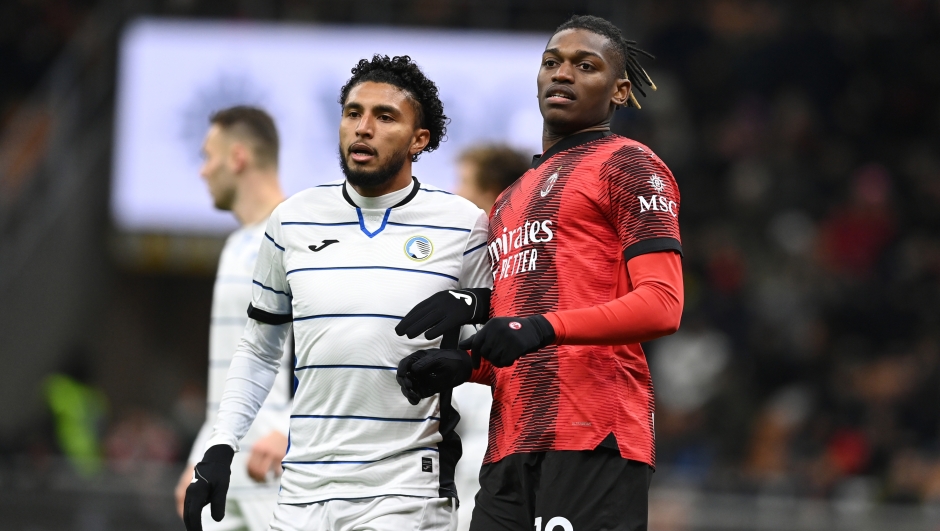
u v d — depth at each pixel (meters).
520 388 11.72
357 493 12.10
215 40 42.53
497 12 44.41
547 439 11.46
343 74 42.28
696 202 48.69
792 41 52.97
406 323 11.61
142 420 40.31
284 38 42.50
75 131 45.78
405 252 12.39
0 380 41.38
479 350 10.58
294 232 12.62
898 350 43.94
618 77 12.34
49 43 51.91
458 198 12.84
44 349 43.12
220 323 16.98
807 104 52.34
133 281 46.53
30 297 42.75
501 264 12.11
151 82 42.50
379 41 42.34
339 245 12.45
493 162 17.45
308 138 42.09
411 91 12.59
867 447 38.03
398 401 12.20
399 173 12.55
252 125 17.72
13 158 45.09
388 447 12.16
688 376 40.97
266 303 12.95
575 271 11.61
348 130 12.38
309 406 12.35
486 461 12.09
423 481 12.24
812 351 42.75
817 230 48.03
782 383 42.25
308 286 12.37
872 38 53.84
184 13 44.66
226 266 17.14
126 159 42.38
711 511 27.64
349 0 44.44
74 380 41.66
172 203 42.38
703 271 46.00
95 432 39.59
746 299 44.38
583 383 11.48
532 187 12.12
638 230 11.30
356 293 12.23
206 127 42.41
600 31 12.29
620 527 11.34
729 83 52.31
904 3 54.94
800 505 27.44
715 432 40.03
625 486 11.43
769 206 48.47
